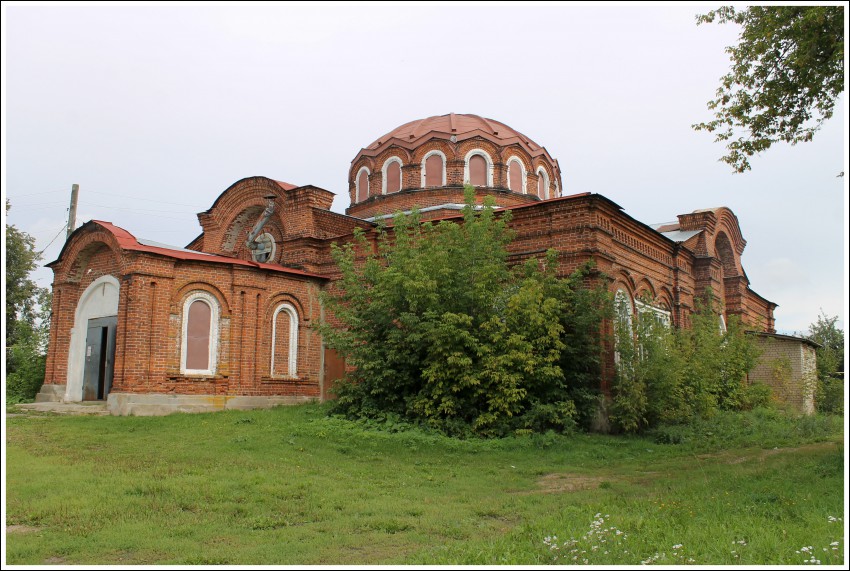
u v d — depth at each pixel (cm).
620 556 644
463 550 696
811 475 1038
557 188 2909
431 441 1448
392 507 905
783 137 1348
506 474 1183
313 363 2120
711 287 2434
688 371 1739
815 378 2475
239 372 1891
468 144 2617
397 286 1658
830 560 606
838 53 1198
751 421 1830
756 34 1291
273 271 2019
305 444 1377
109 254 2042
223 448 1308
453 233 1689
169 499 905
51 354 2106
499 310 1639
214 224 2511
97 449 1291
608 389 1694
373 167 2734
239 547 715
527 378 1562
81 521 789
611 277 1758
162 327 1778
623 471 1223
